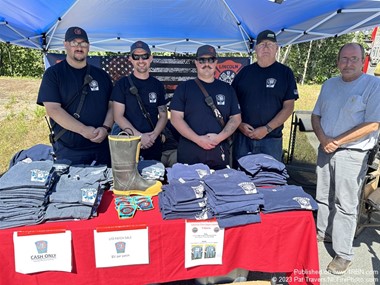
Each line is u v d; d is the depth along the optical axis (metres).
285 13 3.17
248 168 1.91
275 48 2.72
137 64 2.59
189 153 2.38
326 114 2.40
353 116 2.22
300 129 3.65
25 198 1.46
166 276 1.55
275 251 1.62
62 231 1.40
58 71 2.34
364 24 3.00
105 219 1.50
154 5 3.40
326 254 2.63
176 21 3.92
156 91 2.72
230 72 4.60
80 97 2.39
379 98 2.10
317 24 3.24
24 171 1.56
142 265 1.51
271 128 2.75
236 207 1.53
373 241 2.88
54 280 1.45
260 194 1.61
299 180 3.87
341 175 2.32
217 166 2.39
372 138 2.25
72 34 2.29
